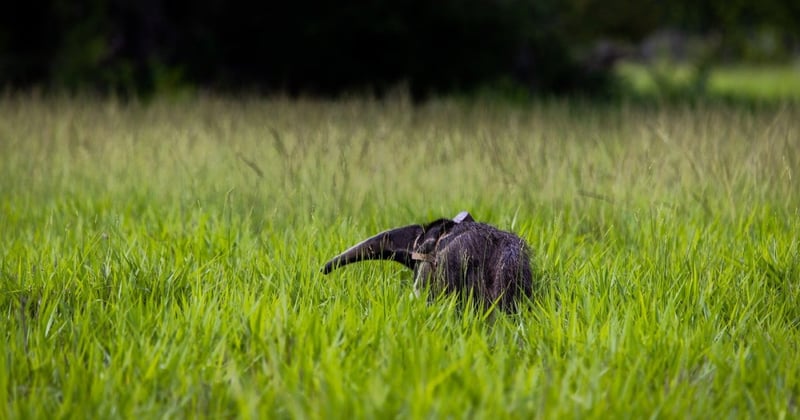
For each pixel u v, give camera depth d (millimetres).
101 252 30953
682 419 18578
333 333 22859
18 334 22750
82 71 91812
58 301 24781
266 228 35531
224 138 46312
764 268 28969
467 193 39031
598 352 21672
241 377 20516
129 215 37750
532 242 31312
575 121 58312
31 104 59938
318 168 39250
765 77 199500
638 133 47000
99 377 20422
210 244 31562
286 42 103062
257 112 56312
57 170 44219
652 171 37312
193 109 57375
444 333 23438
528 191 37844
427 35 105500
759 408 19562
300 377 20391
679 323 24094
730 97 109625
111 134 48656
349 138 44656
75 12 95750
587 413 18516
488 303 24797
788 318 25688
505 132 47656
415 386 18953
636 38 143000
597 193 37625
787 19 145875
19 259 29453
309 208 36531
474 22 105250
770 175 37531
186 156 43562
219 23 103188
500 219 34344
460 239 25656
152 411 19047
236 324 23125
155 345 22188
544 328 23344
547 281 27797
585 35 130875
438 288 25578
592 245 32750
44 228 35219
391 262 29516
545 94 109188
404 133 47031
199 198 38375
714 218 34750
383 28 100625
